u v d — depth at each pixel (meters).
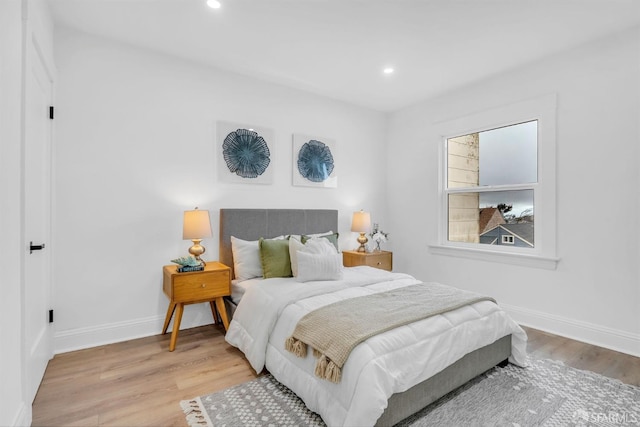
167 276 2.72
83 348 2.59
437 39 2.66
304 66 3.18
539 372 2.24
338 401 1.59
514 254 3.19
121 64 2.75
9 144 1.40
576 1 2.17
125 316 2.78
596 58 2.68
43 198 2.20
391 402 1.60
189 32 2.59
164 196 2.95
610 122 2.61
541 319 3.03
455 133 3.77
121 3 2.22
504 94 3.30
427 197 4.09
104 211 2.68
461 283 3.71
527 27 2.48
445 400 1.92
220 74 3.23
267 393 1.99
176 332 2.59
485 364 2.14
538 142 3.10
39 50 1.95
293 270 2.90
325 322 1.85
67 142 2.53
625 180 2.54
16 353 1.47
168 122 2.97
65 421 1.71
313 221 3.79
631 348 2.51
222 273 2.79
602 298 2.67
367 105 4.30
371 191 4.46
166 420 1.73
